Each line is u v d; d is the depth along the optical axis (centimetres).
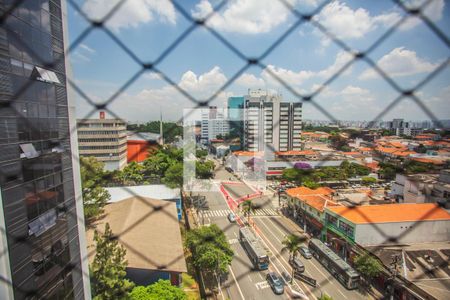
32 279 705
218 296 1445
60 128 827
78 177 922
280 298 1461
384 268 1421
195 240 1450
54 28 766
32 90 698
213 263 1395
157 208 450
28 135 699
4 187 627
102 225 1658
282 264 1756
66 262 853
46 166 769
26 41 664
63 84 803
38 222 734
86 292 946
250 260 1780
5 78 614
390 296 1380
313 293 1491
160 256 1380
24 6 656
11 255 638
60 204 832
